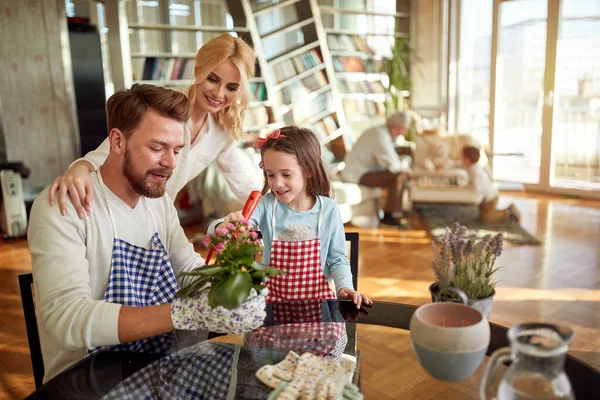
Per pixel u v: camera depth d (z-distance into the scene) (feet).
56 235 3.71
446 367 2.64
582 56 17.30
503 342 3.42
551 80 18.11
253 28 16.07
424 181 14.70
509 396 2.37
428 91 20.79
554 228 13.99
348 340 3.61
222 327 3.28
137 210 4.27
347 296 4.50
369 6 19.84
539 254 11.77
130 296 4.01
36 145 16.02
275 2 17.17
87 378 3.26
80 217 3.84
